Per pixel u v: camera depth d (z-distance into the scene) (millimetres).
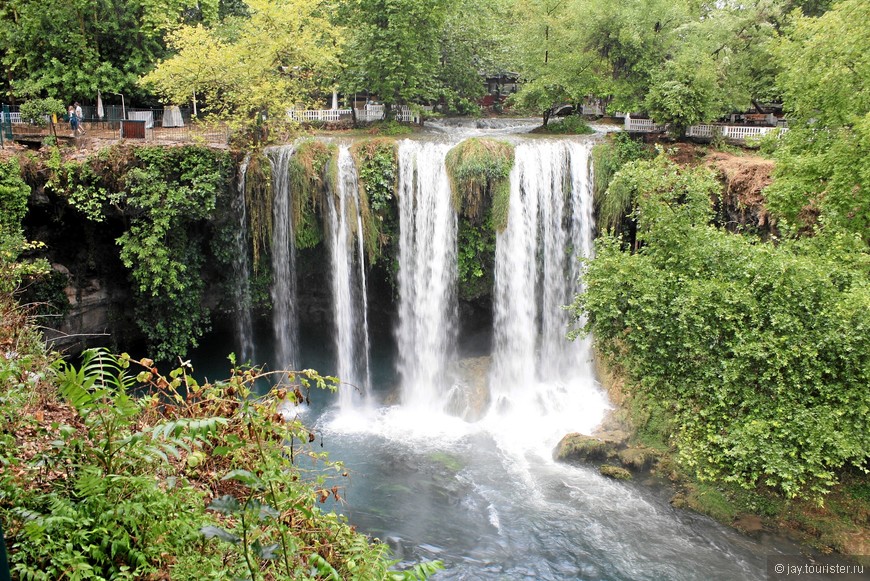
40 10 25297
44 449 6555
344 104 34438
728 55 27719
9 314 12219
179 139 22906
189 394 8055
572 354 24422
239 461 7215
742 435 13383
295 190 22188
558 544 14227
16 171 19141
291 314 24328
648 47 26297
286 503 6527
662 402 15219
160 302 21266
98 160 20188
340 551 7234
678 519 15188
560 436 19531
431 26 27344
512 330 23906
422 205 23234
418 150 22906
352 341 23781
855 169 15805
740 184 21172
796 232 17328
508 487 16688
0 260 16453
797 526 14523
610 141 24406
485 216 23234
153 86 27438
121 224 21906
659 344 14734
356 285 23828
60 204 20656
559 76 27734
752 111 37125
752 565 13492
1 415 6828
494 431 20375
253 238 22578
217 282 24125
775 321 13492
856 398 13383
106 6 26672
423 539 14227
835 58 16594
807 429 13039
